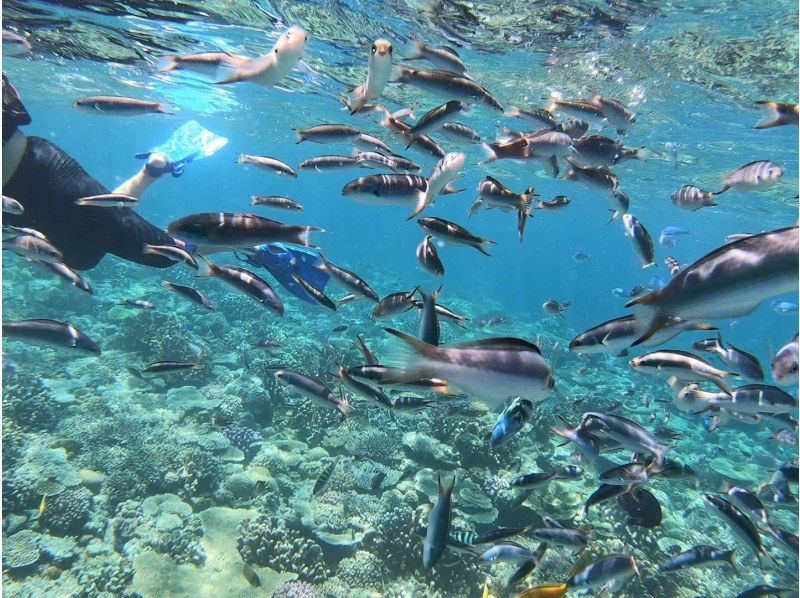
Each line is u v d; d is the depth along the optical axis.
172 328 2.13
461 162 0.76
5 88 0.77
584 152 0.95
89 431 1.40
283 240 0.73
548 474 0.90
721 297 0.51
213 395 1.75
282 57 0.66
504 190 0.94
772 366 0.69
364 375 0.74
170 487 1.27
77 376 1.77
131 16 2.11
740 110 2.30
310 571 1.08
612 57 1.97
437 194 0.80
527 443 1.71
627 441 0.79
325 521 1.17
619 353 0.97
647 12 1.58
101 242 0.94
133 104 1.02
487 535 0.83
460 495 1.30
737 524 0.80
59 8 2.05
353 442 1.50
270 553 1.11
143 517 1.17
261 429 1.61
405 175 0.84
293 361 2.02
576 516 1.31
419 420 1.70
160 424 1.51
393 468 1.43
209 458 1.32
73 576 1.02
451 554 1.11
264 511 1.23
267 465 1.39
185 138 1.12
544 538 0.84
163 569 1.05
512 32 1.83
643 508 0.87
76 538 1.10
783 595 0.82
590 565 0.79
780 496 0.95
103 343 2.10
